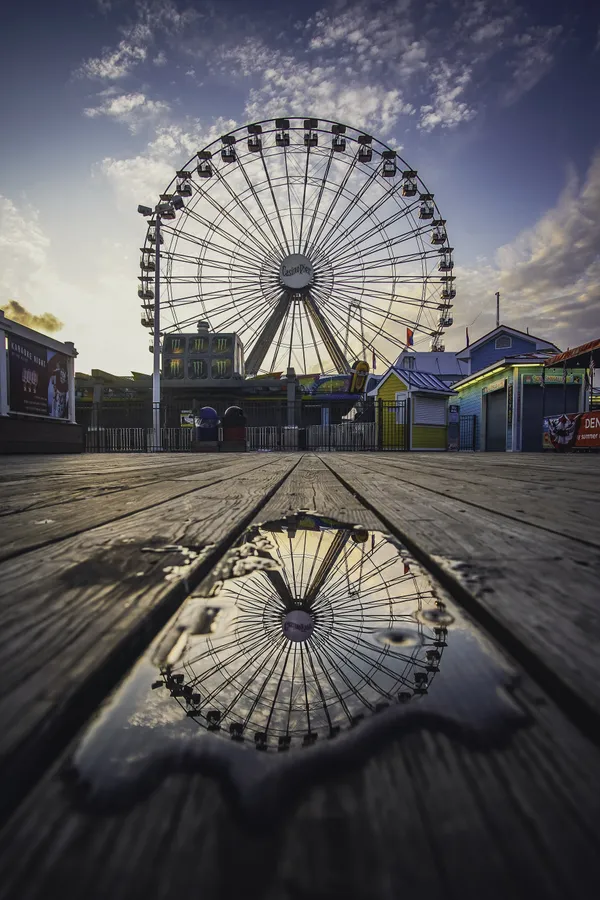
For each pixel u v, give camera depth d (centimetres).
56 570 91
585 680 46
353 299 3456
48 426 1132
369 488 251
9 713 41
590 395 1766
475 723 41
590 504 184
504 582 81
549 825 30
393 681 51
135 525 141
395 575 93
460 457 944
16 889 25
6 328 970
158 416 2192
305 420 3075
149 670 56
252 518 161
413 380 2264
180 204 2803
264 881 25
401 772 34
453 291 3300
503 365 1817
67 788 34
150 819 30
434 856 27
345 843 28
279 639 63
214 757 37
